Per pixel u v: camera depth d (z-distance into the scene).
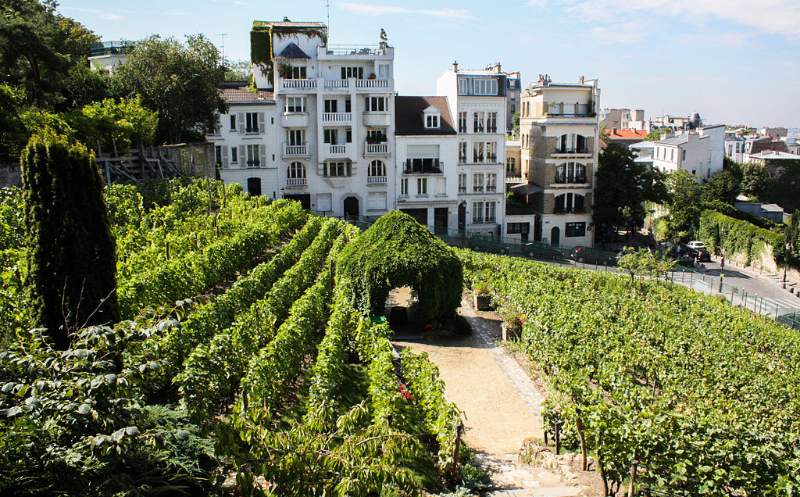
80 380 8.70
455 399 22.16
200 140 59.09
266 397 16.86
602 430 14.66
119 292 20.86
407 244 29.62
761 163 94.50
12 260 22.53
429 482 14.96
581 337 25.03
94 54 73.56
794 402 22.20
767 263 63.72
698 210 75.44
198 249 31.16
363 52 64.38
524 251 63.97
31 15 48.28
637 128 150.25
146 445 9.93
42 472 8.51
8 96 36.28
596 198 70.00
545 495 14.84
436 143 66.25
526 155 75.69
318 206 65.38
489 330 30.84
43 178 15.40
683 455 14.27
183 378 16.06
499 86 67.00
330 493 10.41
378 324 25.45
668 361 24.22
